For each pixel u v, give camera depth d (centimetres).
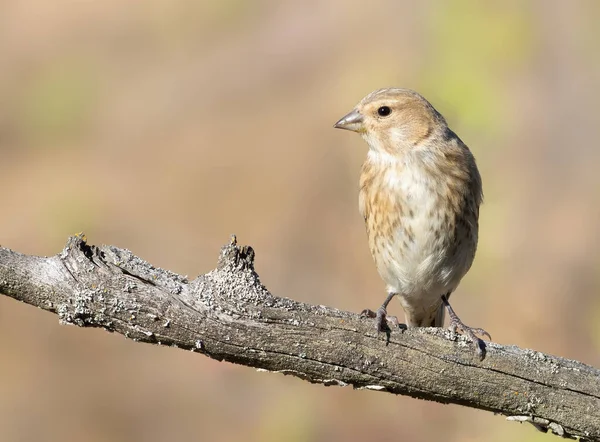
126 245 1502
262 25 1920
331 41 1773
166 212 1555
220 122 1727
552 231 1252
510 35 1371
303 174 1532
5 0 2181
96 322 605
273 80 1773
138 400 1218
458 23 1396
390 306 1312
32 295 598
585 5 1391
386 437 1137
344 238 1420
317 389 1177
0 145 1786
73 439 1188
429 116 866
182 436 1181
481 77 1365
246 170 1584
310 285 1362
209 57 1911
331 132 1587
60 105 1845
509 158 1322
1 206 1603
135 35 2027
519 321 1212
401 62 1542
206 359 1250
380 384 654
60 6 2120
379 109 867
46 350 1275
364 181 884
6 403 1210
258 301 627
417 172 852
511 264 1241
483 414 1132
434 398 666
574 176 1302
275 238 1455
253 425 1177
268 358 630
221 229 1503
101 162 1712
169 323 609
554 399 664
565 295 1215
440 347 657
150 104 1836
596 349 1190
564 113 1342
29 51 2038
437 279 866
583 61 1364
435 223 849
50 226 1550
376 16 1675
